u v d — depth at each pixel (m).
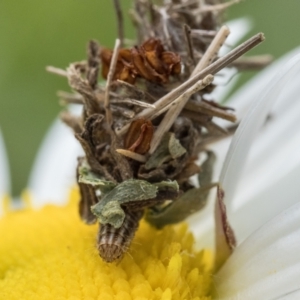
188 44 0.10
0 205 0.12
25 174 0.18
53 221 0.11
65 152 0.13
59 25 0.18
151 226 0.11
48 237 0.11
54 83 0.18
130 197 0.10
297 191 0.11
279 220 0.10
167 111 0.10
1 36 0.18
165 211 0.10
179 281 0.10
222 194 0.10
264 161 0.11
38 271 0.10
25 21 0.18
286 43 0.17
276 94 0.10
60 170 0.13
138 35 0.11
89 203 0.10
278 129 0.11
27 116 0.18
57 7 0.18
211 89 0.10
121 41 0.11
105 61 0.10
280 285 0.10
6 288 0.10
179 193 0.10
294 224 0.10
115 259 0.10
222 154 0.11
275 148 0.11
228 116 0.10
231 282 0.10
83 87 0.10
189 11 0.11
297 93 0.12
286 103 0.12
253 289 0.10
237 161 0.10
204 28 0.11
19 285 0.10
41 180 0.13
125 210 0.10
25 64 0.18
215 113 0.10
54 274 0.10
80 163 0.10
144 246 0.10
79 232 0.11
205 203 0.10
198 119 0.10
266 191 0.11
